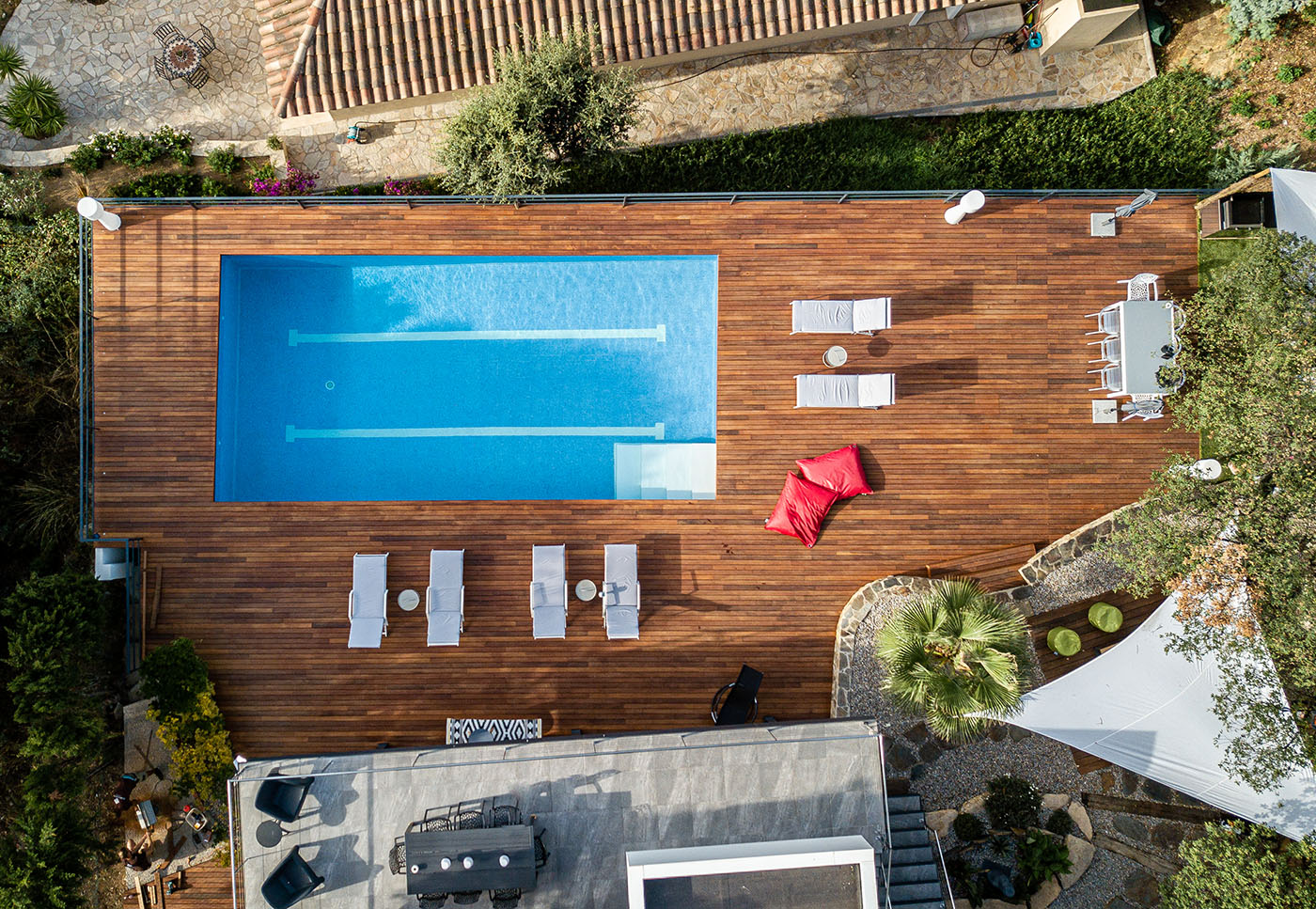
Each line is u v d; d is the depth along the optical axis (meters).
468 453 14.02
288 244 13.30
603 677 12.97
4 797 12.72
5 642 12.73
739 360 13.42
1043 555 13.02
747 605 13.10
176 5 14.35
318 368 14.02
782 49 14.43
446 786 10.70
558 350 14.10
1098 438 13.35
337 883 10.47
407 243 13.36
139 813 12.45
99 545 12.87
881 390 12.78
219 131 14.31
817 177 14.32
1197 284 13.41
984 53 14.43
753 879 9.47
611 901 10.59
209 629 12.91
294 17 12.08
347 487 13.94
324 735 12.81
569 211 13.38
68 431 13.59
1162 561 11.30
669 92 14.44
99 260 13.16
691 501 13.23
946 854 12.45
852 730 11.07
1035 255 13.46
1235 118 14.17
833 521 13.22
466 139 11.91
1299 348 10.83
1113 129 14.27
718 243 13.45
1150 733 11.44
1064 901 12.44
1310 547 10.70
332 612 12.97
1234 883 10.63
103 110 14.23
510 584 13.08
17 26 14.27
